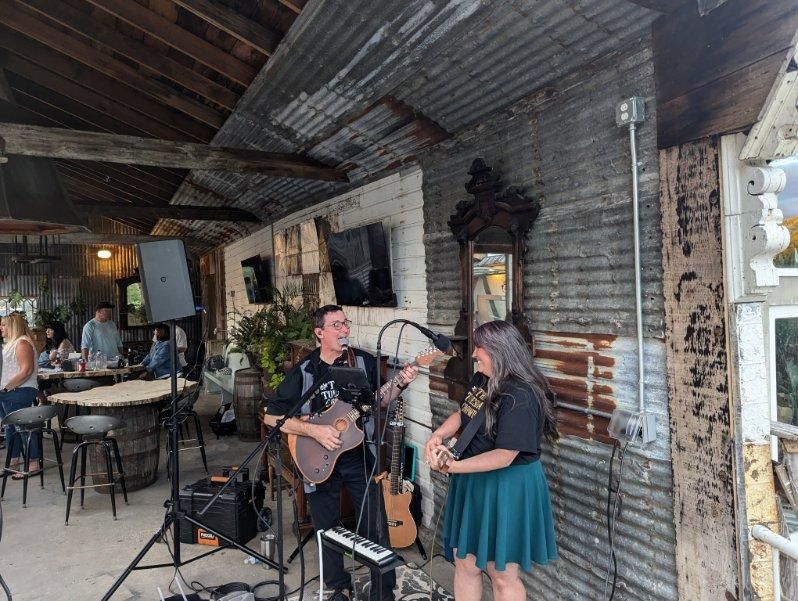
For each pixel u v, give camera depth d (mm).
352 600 2744
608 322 2166
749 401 1691
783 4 1462
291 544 3500
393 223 3795
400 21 2402
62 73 4340
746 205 1629
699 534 1809
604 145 2145
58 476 4992
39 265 11883
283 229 6258
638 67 1986
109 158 3486
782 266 2098
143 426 4617
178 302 2893
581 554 2338
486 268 2812
